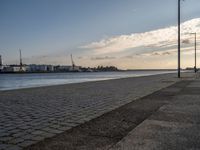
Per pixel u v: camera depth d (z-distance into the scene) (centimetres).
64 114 835
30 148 482
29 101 1202
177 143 506
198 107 941
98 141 525
